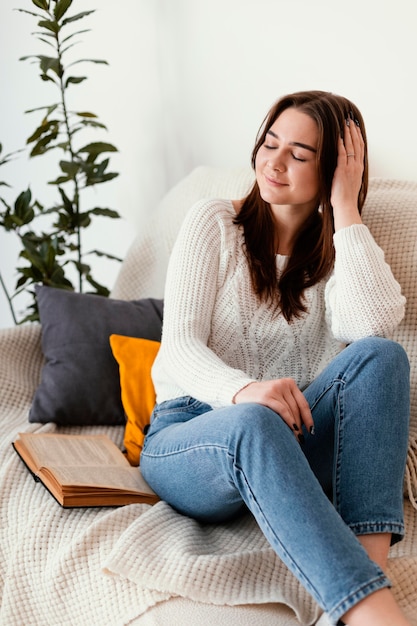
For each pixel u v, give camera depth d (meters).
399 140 2.18
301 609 1.27
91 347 1.96
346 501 1.34
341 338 1.60
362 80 2.20
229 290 1.61
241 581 1.30
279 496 1.20
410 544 1.45
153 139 2.67
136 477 1.63
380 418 1.36
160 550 1.36
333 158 1.58
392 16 2.11
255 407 1.29
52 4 2.67
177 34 2.52
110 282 2.93
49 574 1.43
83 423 1.95
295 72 2.32
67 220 2.47
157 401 1.67
